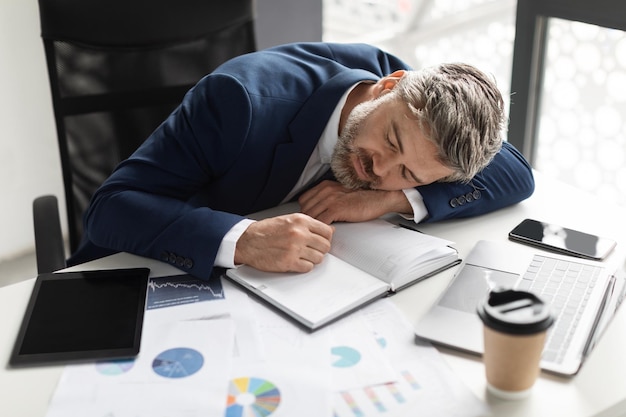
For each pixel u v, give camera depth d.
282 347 1.02
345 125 1.37
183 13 1.66
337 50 1.63
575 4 2.08
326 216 1.36
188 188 1.38
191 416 0.88
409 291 1.17
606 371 0.98
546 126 2.50
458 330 1.05
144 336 1.04
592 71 2.38
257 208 1.48
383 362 0.98
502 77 3.30
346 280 1.16
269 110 1.41
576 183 2.69
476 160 1.25
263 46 2.60
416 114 1.23
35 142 2.43
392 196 1.39
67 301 1.13
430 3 3.40
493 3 3.25
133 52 1.62
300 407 0.89
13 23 2.26
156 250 1.24
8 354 1.01
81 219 1.66
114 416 0.88
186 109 1.39
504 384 0.91
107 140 1.64
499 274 1.20
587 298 1.12
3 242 2.50
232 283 1.19
